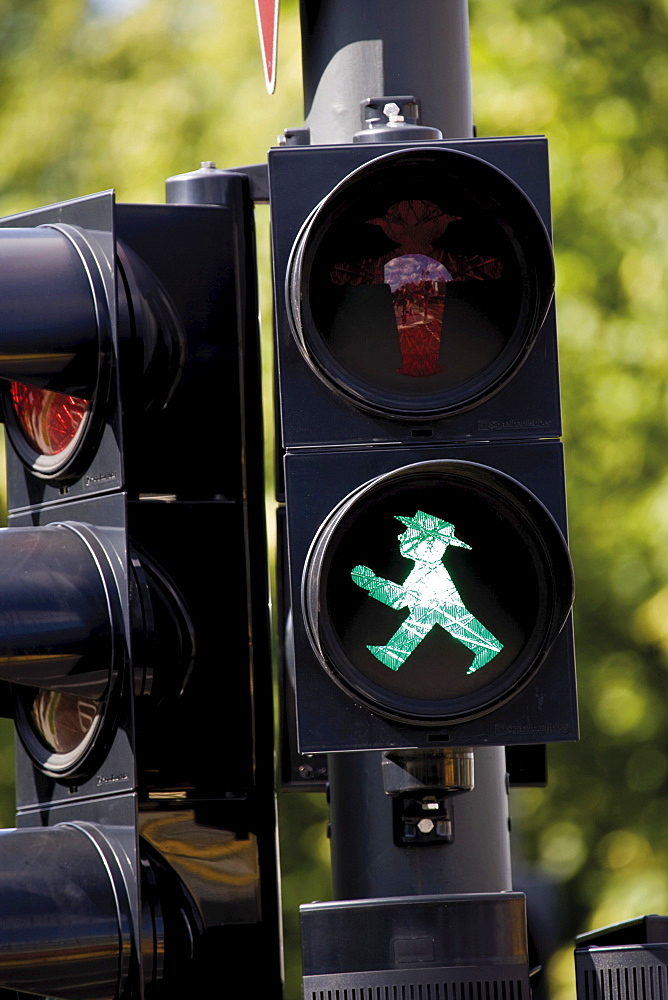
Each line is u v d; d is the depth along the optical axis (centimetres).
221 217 1163
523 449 991
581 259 3173
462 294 1002
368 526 973
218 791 1092
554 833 3334
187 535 1110
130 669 1001
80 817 1035
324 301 995
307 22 1211
